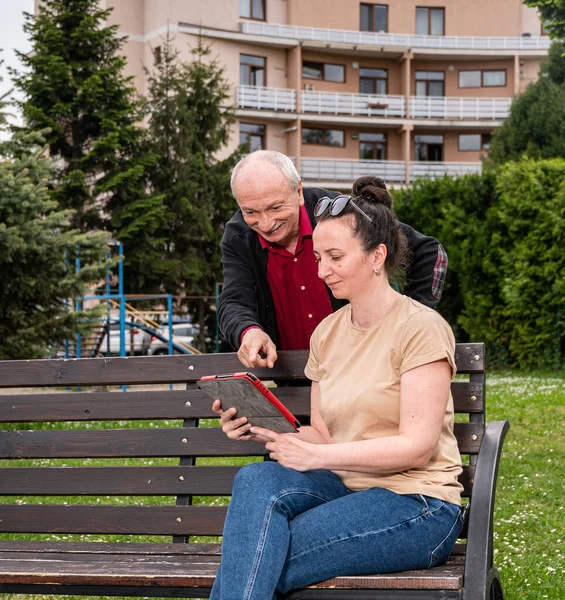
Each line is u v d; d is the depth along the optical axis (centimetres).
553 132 2903
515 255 1831
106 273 1352
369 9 3609
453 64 3684
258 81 3412
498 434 290
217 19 3297
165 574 277
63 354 2041
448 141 3681
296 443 272
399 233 291
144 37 3347
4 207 1208
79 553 319
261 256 347
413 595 254
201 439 351
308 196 348
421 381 268
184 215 2462
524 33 3691
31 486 362
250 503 264
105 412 363
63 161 2447
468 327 1955
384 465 264
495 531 548
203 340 2555
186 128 2488
